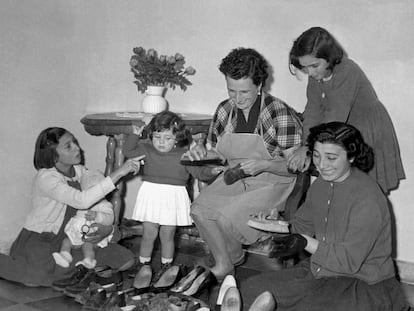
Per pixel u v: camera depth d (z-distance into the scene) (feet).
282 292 8.64
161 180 11.28
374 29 11.71
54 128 11.42
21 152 12.91
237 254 10.99
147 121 12.41
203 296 10.14
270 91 13.05
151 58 13.02
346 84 9.89
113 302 9.27
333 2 12.09
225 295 8.58
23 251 11.12
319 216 9.08
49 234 11.29
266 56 13.01
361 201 8.52
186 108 14.28
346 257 8.36
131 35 14.75
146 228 11.48
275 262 12.25
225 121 11.07
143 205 11.34
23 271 10.81
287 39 12.71
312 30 9.62
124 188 14.73
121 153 12.83
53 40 13.48
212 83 13.85
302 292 8.63
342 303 8.31
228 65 10.09
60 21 13.62
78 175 11.86
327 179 8.76
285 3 12.67
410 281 11.80
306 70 9.78
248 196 10.48
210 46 13.76
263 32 13.01
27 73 12.91
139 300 9.57
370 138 10.37
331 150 8.54
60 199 11.09
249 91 10.19
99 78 14.73
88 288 10.03
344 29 12.01
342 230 8.68
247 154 10.76
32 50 12.99
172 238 11.61
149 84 13.28
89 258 11.09
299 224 9.46
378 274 8.59
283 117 10.48
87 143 14.70
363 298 8.33
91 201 10.96
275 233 9.53
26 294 10.40
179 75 13.73
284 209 10.78
